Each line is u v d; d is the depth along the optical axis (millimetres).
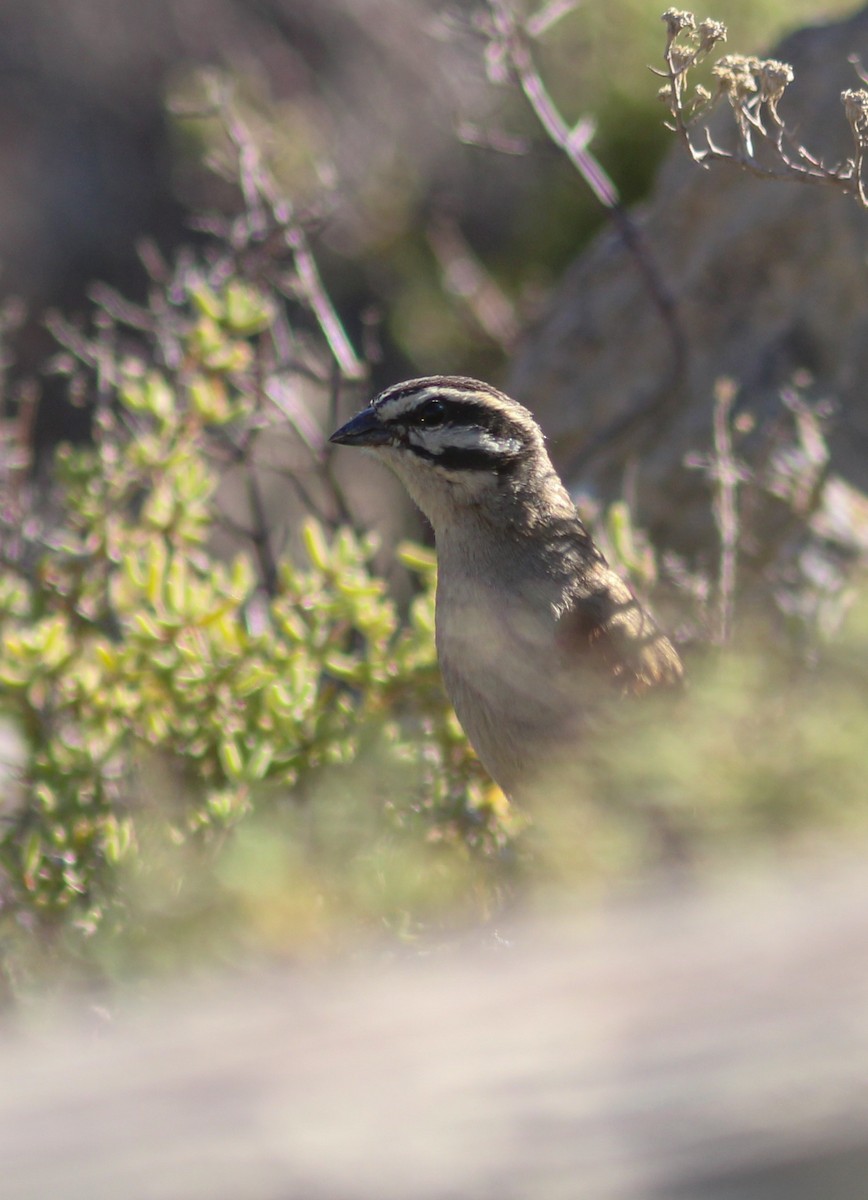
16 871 11727
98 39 39250
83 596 14445
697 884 5453
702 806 7008
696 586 14109
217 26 37375
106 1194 3244
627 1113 3361
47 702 13336
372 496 25531
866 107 10883
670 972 3963
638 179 24406
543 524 11859
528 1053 3643
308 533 13719
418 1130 3359
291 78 35531
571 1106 3404
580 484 18094
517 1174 3211
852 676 8031
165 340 16625
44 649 13188
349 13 36125
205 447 16297
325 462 16531
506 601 11695
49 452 31281
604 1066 3547
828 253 17969
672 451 17688
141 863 10719
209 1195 3201
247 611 15188
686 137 11008
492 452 11859
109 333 19016
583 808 7676
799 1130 3242
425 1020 3877
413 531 24234
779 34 23250
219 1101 3561
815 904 4312
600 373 19125
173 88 37312
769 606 14883
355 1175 3229
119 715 13125
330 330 16891
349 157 34344
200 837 11398
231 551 26766
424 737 13141
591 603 11688
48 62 39344
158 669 12914
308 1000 4152
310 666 13336
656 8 24000
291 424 16922
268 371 16641
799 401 17203
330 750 12266
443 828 11891
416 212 28594
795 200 18281
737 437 17250
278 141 24547
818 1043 3504
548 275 25391
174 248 38156
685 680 11781
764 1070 3436
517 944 4953
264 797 11711
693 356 18438
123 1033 4188
